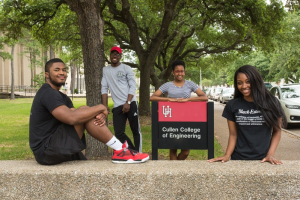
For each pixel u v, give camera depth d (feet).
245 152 9.09
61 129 8.41
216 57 67.00
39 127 8.46
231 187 7.57
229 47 48.08
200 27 42.60
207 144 10.39
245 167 7.95
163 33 33.42
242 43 48.55
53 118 8.59
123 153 8.70
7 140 24.30
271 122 8.71
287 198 7.49
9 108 58.54
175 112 10.51
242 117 9.06
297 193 7.47
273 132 9.29
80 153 9.78
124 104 14.28
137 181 7.64
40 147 8.31
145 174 7.64
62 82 9.14
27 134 27.40
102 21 15.99
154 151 10.54
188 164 8.43
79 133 8.80
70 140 8.32
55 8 33.68
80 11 15.47
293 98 33.32
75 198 7.71
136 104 14.78
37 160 8.48
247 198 7.56
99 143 16.75
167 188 7.66
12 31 37.76
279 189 7.49
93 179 7.67
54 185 7.70
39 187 7.72
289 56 80.02
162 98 11.18
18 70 150.00
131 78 14.55
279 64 95.45
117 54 14.38
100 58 15.85
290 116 31.09
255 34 39.22
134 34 35.81
